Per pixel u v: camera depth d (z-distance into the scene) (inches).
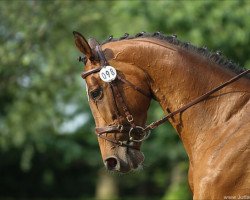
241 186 231.6
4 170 1229.7
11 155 1166.3
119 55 252.8
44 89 680.4
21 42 636.1
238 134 237.9
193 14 526.3
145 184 1364.4
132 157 251.8
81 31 689.0
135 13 549.6
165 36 258.1
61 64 677.9
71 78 689.0
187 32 534.0
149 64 252.1
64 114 779.4
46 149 1058.1
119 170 250.2
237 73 252.8
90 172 1290.6
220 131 242.7
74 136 1008.2
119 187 1369.3
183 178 749.3
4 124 743.7
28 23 634.2
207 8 527.8
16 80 660.7
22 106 698.2
